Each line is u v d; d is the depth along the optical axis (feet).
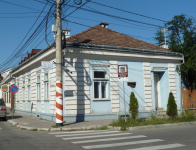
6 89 70.23
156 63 57.93
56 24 40.75
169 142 25.13
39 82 60.29
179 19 72.18
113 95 51.01
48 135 32.12
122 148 22.54
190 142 24.91
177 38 76.02
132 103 42.34
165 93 58.34
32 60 62.39
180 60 61.57
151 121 40.57
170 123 40.27
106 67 50.98
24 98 78.43
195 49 61.77
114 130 36.78
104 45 49.24
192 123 42.19
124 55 52.26
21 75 82.28
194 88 63.10
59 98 40.22
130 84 53.42
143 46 58.95
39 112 58.59
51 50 48.34
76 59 47.50
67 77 46.21
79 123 43.37
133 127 36.63
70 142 26.12
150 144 24.27
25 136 31.14
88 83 48.34
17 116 66.18
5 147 23.43
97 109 48.73
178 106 59.11
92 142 25.98
